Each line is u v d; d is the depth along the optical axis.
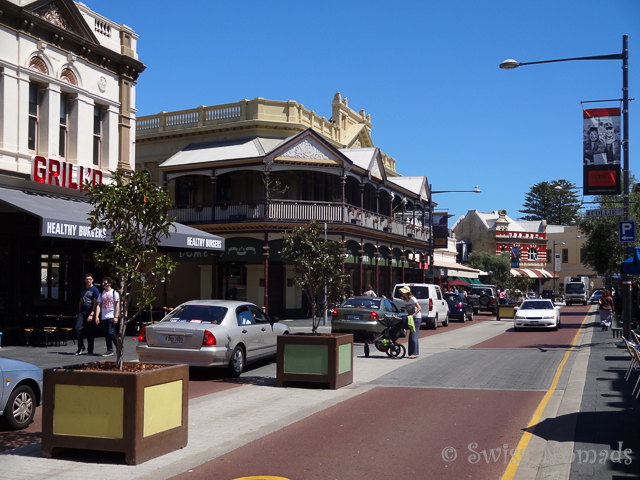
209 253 32.19
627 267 15.95
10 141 18.81
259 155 31.27
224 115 36.09
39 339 17.64
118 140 23.16
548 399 10.15
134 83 24.03
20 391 8.10
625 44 16.92
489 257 73.56
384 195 42.56
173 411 6.89
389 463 6.55
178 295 36.44
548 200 104.25
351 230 32.88
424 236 46.59
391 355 16.16
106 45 22.70
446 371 13.55
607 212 17.23
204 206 32.72
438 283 54.00
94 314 15.91
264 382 12.20
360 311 20.08
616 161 16.80
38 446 7.09
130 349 17.33
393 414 9.02
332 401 10.05
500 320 37.22
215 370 13.88
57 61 20.45
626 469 6.12
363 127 43.72
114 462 6.40
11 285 19.64
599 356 15.70
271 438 7.56
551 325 27.08
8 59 18.72
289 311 33.25
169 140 37.09
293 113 35.56
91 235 17.56
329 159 32.38
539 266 86.19
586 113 17.03
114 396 6.36
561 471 6.11
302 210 31.66
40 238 20.67
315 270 14.02
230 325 12.82
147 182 7.29
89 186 7.35
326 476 6.11
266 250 31.00
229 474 6.13
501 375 12.91
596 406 9.16
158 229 7.36
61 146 21.02
